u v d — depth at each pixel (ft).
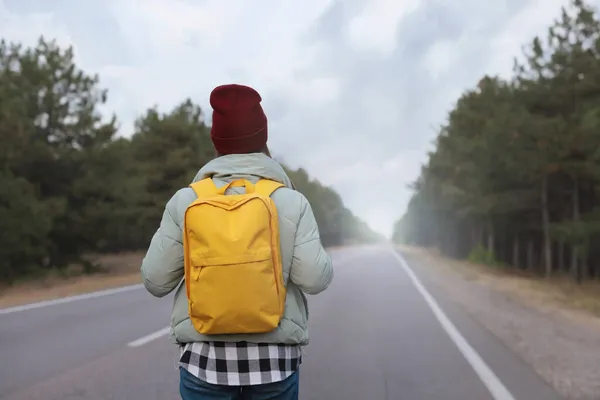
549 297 59.77
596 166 89.71
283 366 7.25
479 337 32.14
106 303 47.78
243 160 7.76
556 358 26.27
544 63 97.81
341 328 35.58
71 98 93.30
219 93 7.77
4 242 72.79
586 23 93.61
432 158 172.86
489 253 132.98
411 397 19.72
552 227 102.53
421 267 114.11
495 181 119.24
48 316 39.58
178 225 7.49
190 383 7.29
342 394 20.13
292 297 7.48
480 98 137.90
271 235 7.00
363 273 92.27
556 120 89.97
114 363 24.71
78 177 92.07
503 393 20.08
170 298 51.83
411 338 31.81
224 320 6.78
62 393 19.79
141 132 135.95
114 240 104.83
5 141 77.77
